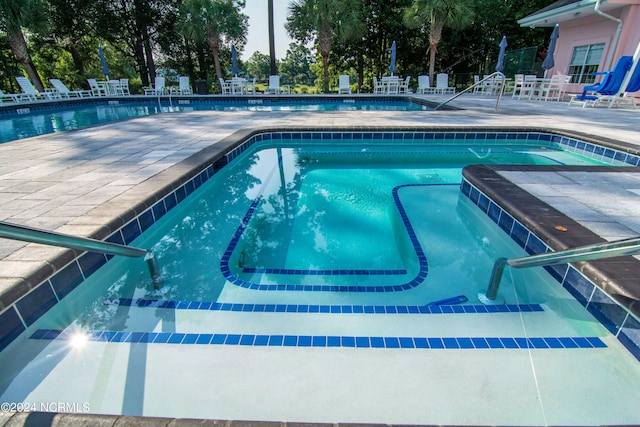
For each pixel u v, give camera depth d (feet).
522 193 8.60
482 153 17.40
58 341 5.07
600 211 7.48
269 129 18.28
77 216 7.20
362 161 16.42
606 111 23.57
